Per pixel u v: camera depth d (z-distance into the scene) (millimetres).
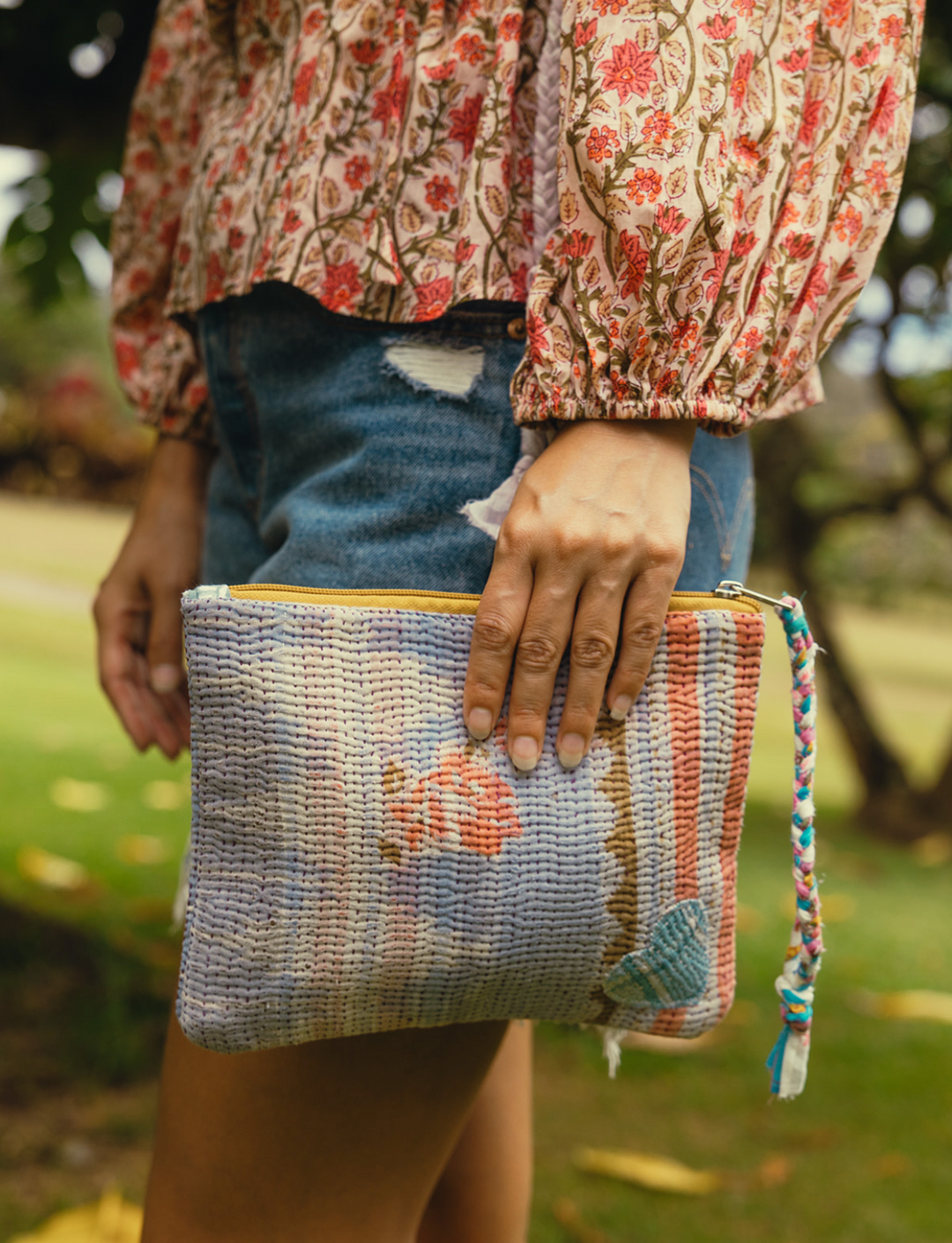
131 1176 1593
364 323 794
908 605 20656
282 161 833
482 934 698
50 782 4051
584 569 699
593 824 719
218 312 895
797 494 5684
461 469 771
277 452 849
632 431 728
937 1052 2305
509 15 785
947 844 5172
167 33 1130
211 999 678
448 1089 806
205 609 671
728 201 721
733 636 759
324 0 833
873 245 819
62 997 2051
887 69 814
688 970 749
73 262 2787
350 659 688
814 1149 1851
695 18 727
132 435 21047
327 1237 796
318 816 674
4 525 16531
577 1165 1741
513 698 708
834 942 3105
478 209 774
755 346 750
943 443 5742
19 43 2127
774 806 5578
